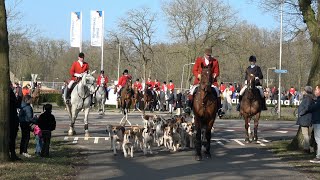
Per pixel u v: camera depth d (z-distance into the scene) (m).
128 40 62.22
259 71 17.92
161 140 15.88
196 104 13.47
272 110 41.25
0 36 11.30
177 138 15.07
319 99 13.02
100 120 27.45
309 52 43.44
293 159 13.58
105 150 14.95
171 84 39.75
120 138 13.88
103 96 31.27
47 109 13.12
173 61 69.25
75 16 35.69
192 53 56.84
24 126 12.98
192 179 10.42
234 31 57.28
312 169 11.88
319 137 13.02
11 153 11.88
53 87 66.00
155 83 40.22
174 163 12.70
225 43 57.25
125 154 13.70
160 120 15.93
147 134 14.14
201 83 13.32
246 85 17.84
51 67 93.00
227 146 16.67
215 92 13.89
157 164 12.48
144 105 35.09
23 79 76.88
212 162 12.95
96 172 11.12
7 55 11.41
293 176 10.96
